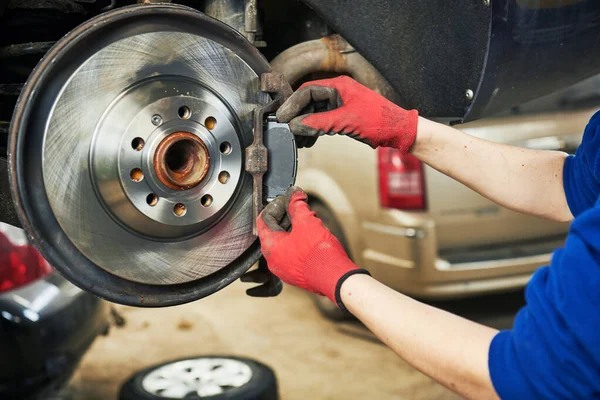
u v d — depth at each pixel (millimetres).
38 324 2039
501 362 675
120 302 826
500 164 1062
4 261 2055
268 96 896
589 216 650
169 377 2098
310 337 3195
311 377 2820
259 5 1041
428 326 732
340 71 1110
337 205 2973
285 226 889
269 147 888
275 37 1217
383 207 2814
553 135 2875
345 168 2941
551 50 973
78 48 787
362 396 2652
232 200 876
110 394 2734
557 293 647
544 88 1061
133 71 810
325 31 1154
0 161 944
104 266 809
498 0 905
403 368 2873
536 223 2838
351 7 992
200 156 842
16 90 938
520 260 2785
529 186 1066
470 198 2760
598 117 1006
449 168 1062
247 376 2064
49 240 787
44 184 780
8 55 932
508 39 937
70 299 2145
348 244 2963
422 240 2734
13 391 2041
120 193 802
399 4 1000
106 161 795
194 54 843
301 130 896
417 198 2748
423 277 2754
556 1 923
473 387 707
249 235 896
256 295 1001
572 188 1045
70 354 2152
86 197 795
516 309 3182
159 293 854
